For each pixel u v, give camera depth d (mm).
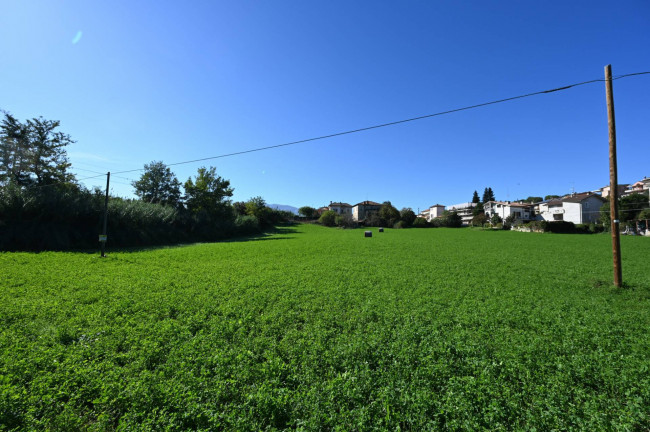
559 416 4148
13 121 38125
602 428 3828
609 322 8383
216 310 9422
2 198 27469
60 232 30312
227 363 5711
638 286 12586
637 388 4840
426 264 19625
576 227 57125
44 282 12961
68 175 43250
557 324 8094
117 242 35188
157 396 4496
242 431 3881
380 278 14766
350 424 3969
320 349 6312
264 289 12297
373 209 121250
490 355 6238
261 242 40719
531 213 85688
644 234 47031
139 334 7176
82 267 17375
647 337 7277
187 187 57312
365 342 6684
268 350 6398
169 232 43156
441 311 9398
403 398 4555
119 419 4145
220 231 53781
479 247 31688
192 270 17250
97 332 7324
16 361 5500
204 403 4484
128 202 40031
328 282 13781
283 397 4508
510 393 4750
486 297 11328
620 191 72438
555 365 5676
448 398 4465
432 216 128625
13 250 25844
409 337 7027
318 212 120688
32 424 3953
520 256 23891
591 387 5152
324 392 4746
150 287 12469
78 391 4750
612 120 12664
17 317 8430
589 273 16219
